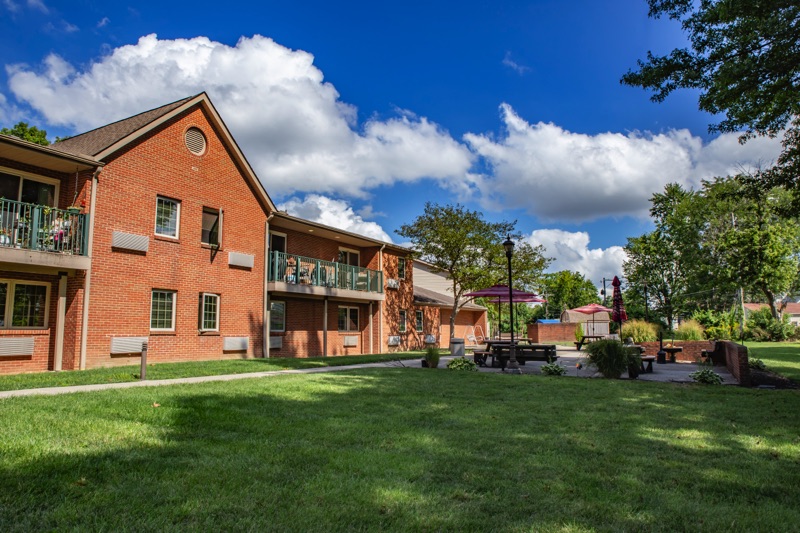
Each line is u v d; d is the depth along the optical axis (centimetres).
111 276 1467
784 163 1285
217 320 1823
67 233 1355
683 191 4638
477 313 4116
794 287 4647
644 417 730
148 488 383
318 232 2380
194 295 1730
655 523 344
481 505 369
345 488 397
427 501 374
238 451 498
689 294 4534
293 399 853
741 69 1031
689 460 505
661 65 1165
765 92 1107
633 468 472
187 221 1719
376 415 715
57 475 404
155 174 1614
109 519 325
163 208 1656
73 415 641
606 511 363
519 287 2786
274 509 350
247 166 1939
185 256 1703
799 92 1069
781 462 501
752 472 466
